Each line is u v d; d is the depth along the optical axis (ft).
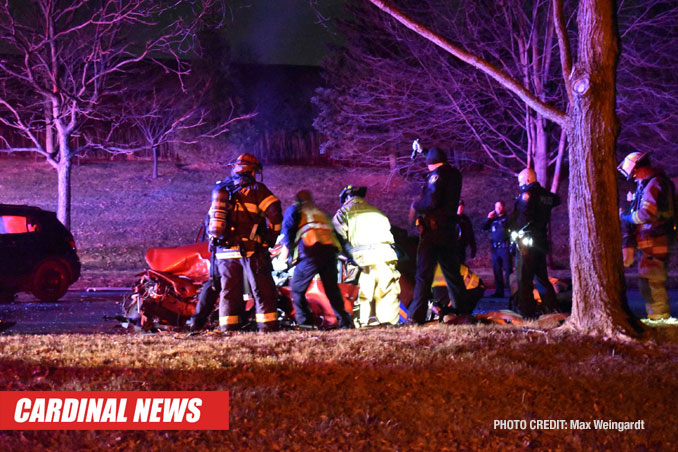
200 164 151.53
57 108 81.10
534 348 26.86
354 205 36.09
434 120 87.30
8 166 144.15
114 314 48.42
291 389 22.00
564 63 30.89
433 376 23.13
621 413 20.95
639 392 22.56
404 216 119.44
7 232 53.11
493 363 24.40
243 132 153.38
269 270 32.68
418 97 88.94
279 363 24.17
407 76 88.28
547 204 37.73
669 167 94.12
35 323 44.21
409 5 86.28
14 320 45.42
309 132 162.20
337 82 128.98
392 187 136.98
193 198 127.65
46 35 76.28
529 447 18.94
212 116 148.66
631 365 24.94
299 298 35.32
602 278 29.60
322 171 151.12
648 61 80.74
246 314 35.37
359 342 27.71
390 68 90.94
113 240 100.68
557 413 20.79
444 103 88.94
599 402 21.74
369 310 36.04
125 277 75.92
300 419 19.69
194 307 36.78
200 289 36.76
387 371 23.34
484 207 124.57
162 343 27.91
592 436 19.60
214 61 144.46
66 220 83.46
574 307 30.40
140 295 37.06
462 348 26.63
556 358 25.98
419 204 35.27
